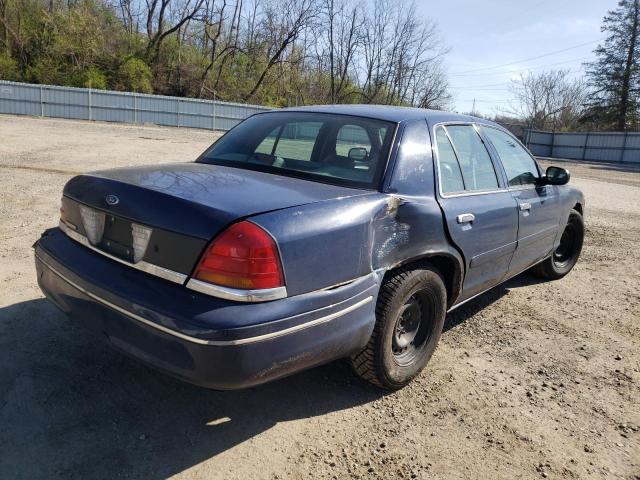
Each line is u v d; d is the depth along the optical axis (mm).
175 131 29953
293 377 3262
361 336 2693
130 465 2396
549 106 68250
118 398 2871
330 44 53719
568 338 4156
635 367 3725
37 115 31766
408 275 2982
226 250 2191
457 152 3605
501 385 3352
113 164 11961
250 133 3529
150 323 2240
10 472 2283
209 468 2424
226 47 46875
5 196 7402
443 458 2617
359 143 3154
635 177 24688
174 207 2352
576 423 2994
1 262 4668
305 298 2361
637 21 51375
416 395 3166
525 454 2691
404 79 57250
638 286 5605
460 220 3326
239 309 2178
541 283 5539
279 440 2660
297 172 3051
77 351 3287
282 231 2299
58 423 2627
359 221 2623
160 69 45125
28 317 3662
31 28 39531
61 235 2963
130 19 48594
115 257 2543
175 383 3059
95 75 39469
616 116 53344
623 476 2578
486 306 4762
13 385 2893
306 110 3596
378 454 2613
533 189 4480
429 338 3338
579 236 5762
